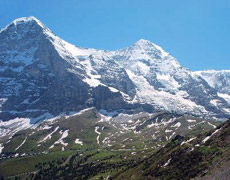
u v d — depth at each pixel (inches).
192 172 6845.5
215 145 7490.2
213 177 6038.4
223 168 6190.9
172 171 7460.6
